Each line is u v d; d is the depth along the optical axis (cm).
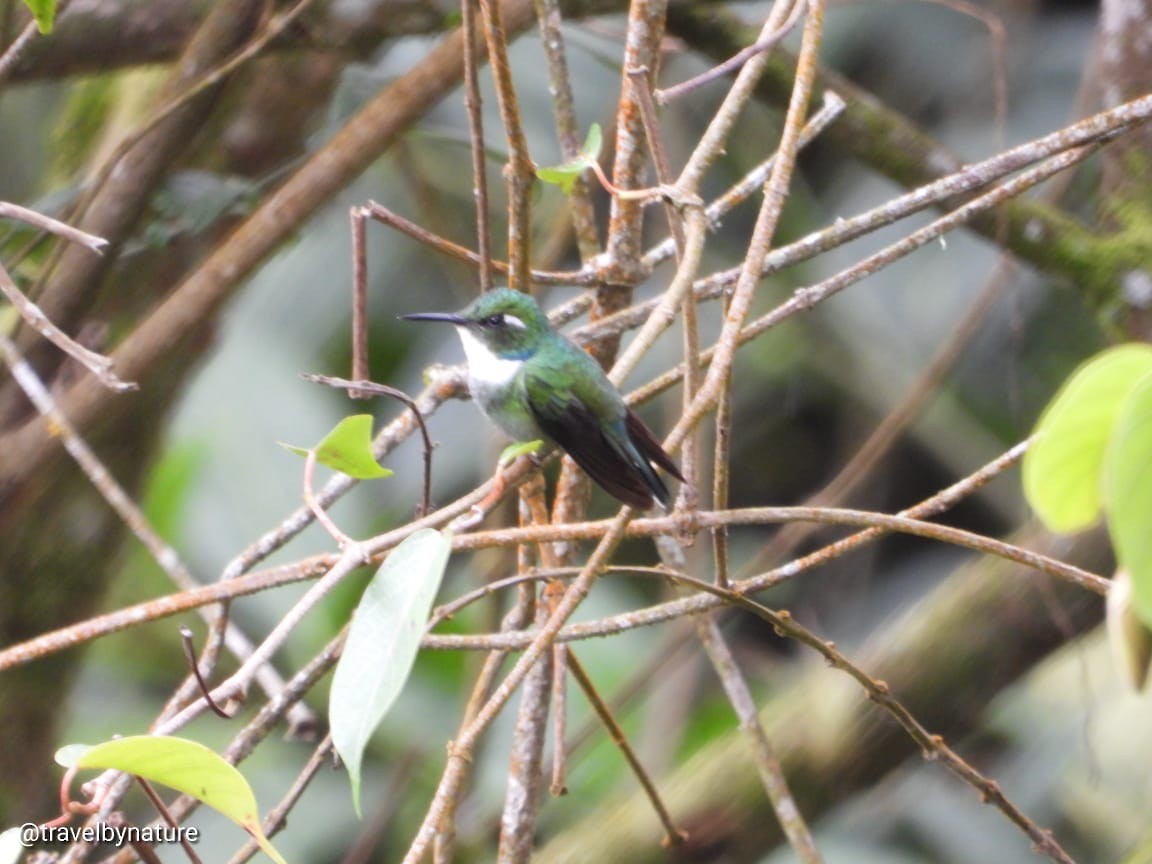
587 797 1019
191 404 1267
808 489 1374
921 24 1364
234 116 904
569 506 691
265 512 1222
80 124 995
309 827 1041
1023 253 813
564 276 641
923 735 571
